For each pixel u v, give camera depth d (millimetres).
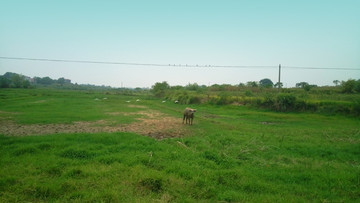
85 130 11961
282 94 26281
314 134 12297
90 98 43250
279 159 7656
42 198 4566
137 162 6609
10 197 4414
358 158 7930
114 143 8930
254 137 10734
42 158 6648
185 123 15742
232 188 5359
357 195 5172
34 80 156875
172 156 7367
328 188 5473
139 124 14648
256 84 55562
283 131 13125
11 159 6473
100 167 6121
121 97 53531
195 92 45281
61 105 25938
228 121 17703
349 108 21094
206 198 4875
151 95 67312
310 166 6934
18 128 11898
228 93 38875
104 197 4539
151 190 5070
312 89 42031
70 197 4609
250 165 6949
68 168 5953
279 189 5332
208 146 8867
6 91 55031
